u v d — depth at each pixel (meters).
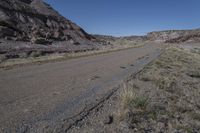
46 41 54.12
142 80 12.70
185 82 13.61
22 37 51.97
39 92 9.56
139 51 43.84
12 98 8.53
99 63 21.61
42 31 64.38
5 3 65.62
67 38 68.81
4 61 23.59
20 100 8.30
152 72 15.73
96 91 10.02
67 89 10.23
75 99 8.59
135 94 8.52
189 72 17.91
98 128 6.05
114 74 14.92
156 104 8.29
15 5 68.75
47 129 5.82
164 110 7.79
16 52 35.53
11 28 55.09
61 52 42.81
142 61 23.94
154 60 24.75
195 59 31.97
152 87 11.09
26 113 6.91
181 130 6.44
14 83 11.39
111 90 10.17
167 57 29.53
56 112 7.09
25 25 62.84
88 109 7.46
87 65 19.88
